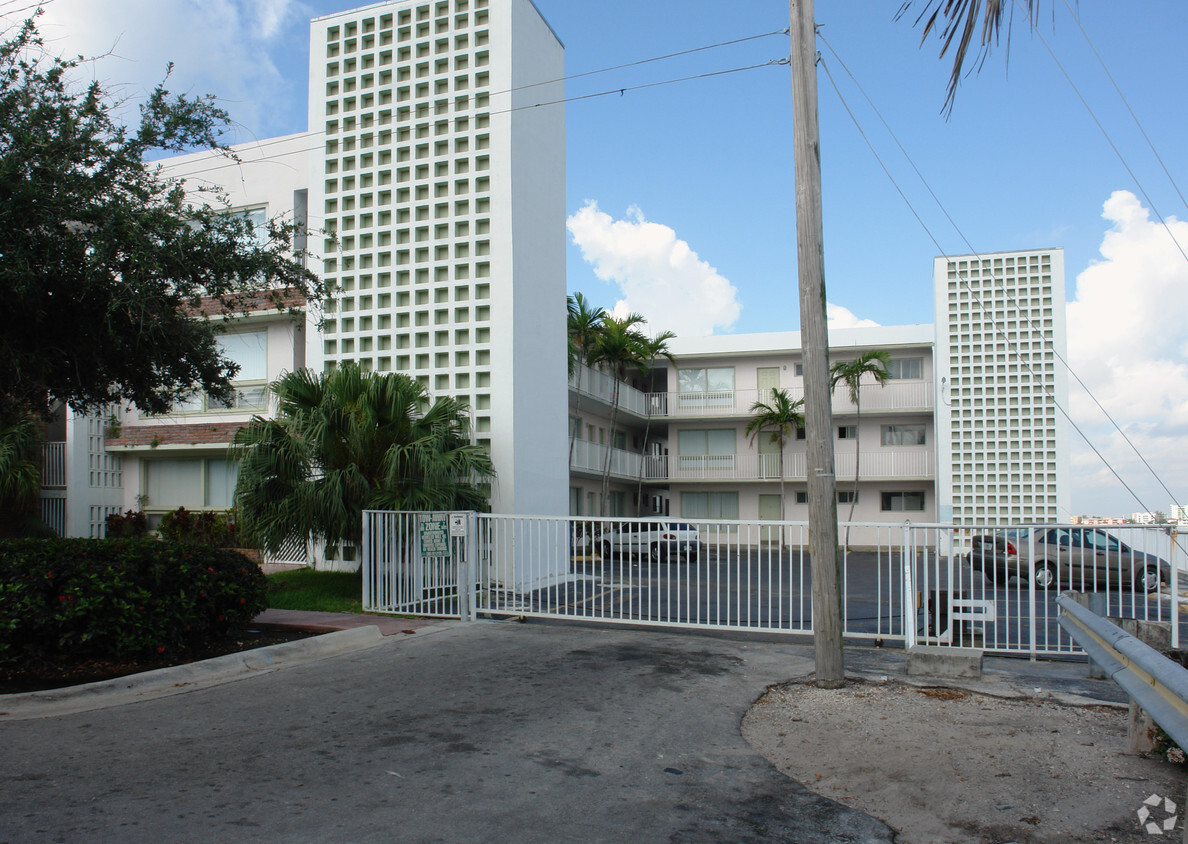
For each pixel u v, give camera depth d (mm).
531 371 15500
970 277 27281
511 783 4727
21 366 7984
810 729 5898
